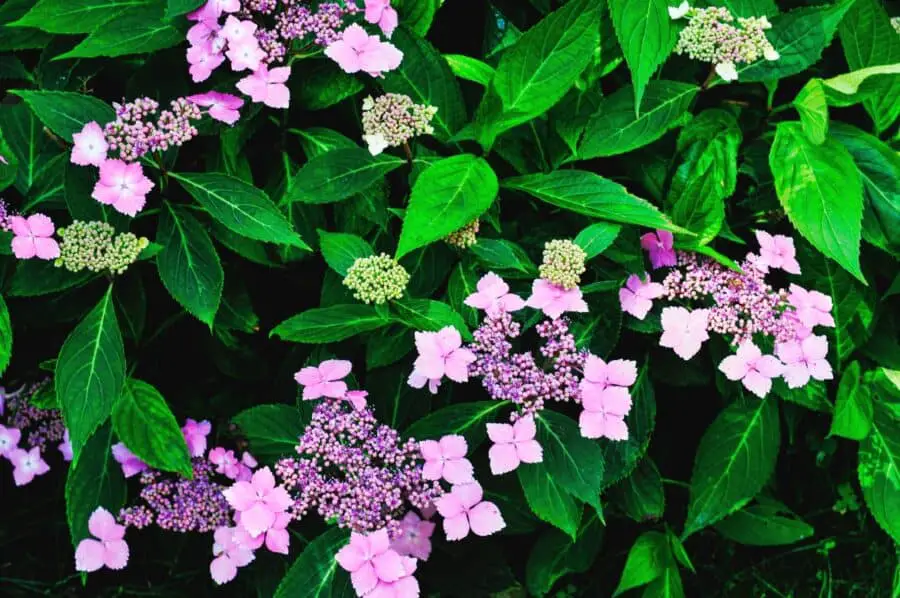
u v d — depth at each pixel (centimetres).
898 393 116
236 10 106
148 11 108
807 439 123
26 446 121
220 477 115
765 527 118
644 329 110
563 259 105
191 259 107
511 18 118
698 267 110
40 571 125
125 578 124
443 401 113
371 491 103
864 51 114
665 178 115
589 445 104
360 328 106
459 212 104
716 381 113
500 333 104
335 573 105
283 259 113
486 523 102
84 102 106
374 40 107
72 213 107
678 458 123
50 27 108
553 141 114
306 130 113
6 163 108
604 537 124
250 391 120
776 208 116
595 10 106
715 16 108
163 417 108
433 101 111
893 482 115
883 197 112
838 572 128
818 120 108
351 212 112
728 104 116
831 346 116
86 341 105
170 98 111
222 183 107
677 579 117
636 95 106
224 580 111
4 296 110
